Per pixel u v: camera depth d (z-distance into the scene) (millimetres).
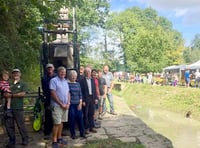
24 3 9430
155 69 47750
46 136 8609
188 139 12477
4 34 9242
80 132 8789
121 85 38219
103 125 10711
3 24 9016
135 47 49250
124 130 9883
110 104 13281
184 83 32844
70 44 9602
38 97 9656
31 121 10234
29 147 7875
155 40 48406
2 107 8930
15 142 8039
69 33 10102
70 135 8984
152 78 40438
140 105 25047
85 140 8562
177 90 26500
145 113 20594
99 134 9312
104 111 12844
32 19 11305
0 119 9086
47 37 10016
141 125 10688
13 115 7773
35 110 9430
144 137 8977
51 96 7660
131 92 31859
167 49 53375
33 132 9367
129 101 26719
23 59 11523
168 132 13961
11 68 9742
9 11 8586
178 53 64125
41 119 9422
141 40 48844
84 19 46438
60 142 7953
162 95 26922
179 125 15945
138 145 8055
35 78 14422
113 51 68688
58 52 9312
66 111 7855
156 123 16547
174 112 21203
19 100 7785
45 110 8594
